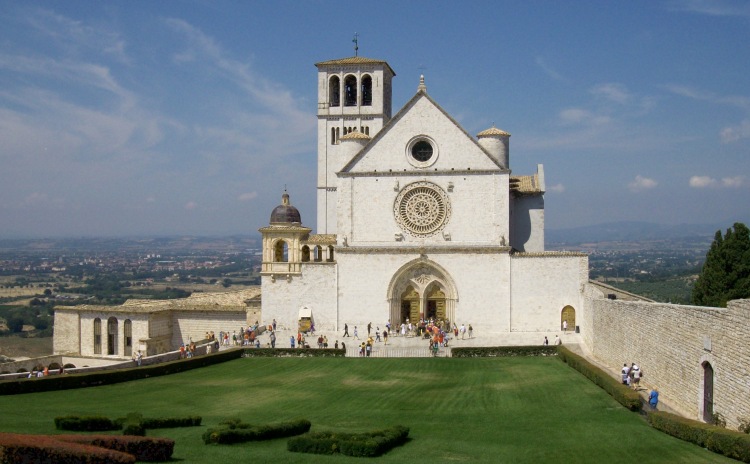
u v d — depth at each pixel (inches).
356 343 3708.2
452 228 3769.7
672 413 1887.3
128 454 1269.7
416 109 3806.6
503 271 3715.6
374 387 2625.5
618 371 2733.8
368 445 1569.9
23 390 2450.8
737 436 1513.3
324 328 3841.0
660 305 2253.9
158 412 2128.4
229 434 1656.0
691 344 1980.8
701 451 1582.2
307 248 4050.2
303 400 2373.3
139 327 4040.4
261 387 2635.3
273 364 3211.1
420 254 3764.8
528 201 4094.5
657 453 1573.6
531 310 3690.9
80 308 4180.6
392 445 1674.5
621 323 2704.2
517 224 4094.5
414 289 3821.4
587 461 1534.2
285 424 1769.2
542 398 2313.0
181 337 4205.2
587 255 3659.0
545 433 1814.7
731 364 1716.3
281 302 3880.4
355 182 3841.0
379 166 3823.8
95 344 4158.5
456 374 2888.8
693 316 1966.0
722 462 1481.3
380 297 3799.2
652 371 2331.4
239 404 2300.7
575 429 1840.6
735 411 1689.2
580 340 3609.7
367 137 3922.2
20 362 3873.0
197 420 1898.4
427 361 3248.0
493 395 2412.6
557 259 3681.1
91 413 2069.4
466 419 2036.2
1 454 1225.4
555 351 3341.5
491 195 3747.5
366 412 2164.1
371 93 4793.3
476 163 3762.3
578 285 3668.8
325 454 1583.4
